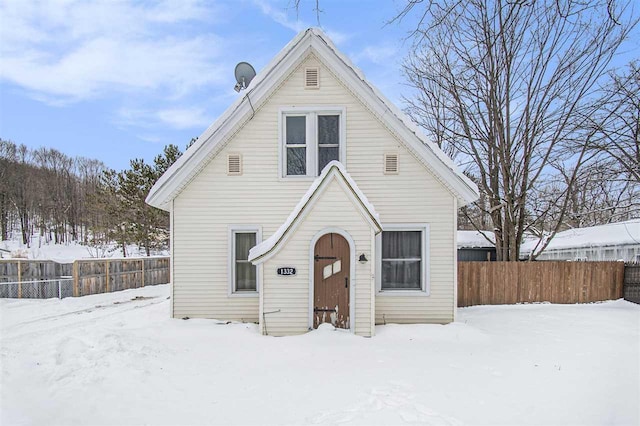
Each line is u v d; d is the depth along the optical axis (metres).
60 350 5.82
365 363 5.89
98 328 7.67
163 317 8.95
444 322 8.69
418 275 8.94
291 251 7.70
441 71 17.80
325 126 9.13
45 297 13.61
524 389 4.86
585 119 13.67
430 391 4.75
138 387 4.67
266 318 7.63
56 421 3.76
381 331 7.87
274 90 9.02
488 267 12.63
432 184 8.89
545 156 14.29
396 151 8.95
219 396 4.54
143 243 26.00
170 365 5.56
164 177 8.62
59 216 52.69
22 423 3.64
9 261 13.95
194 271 8.82
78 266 14.00
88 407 4.09
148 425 3.78
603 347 7.04
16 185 50.31
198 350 6.43
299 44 8.85
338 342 6.97
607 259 15.52
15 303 12.38
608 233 16.48
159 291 15.88
